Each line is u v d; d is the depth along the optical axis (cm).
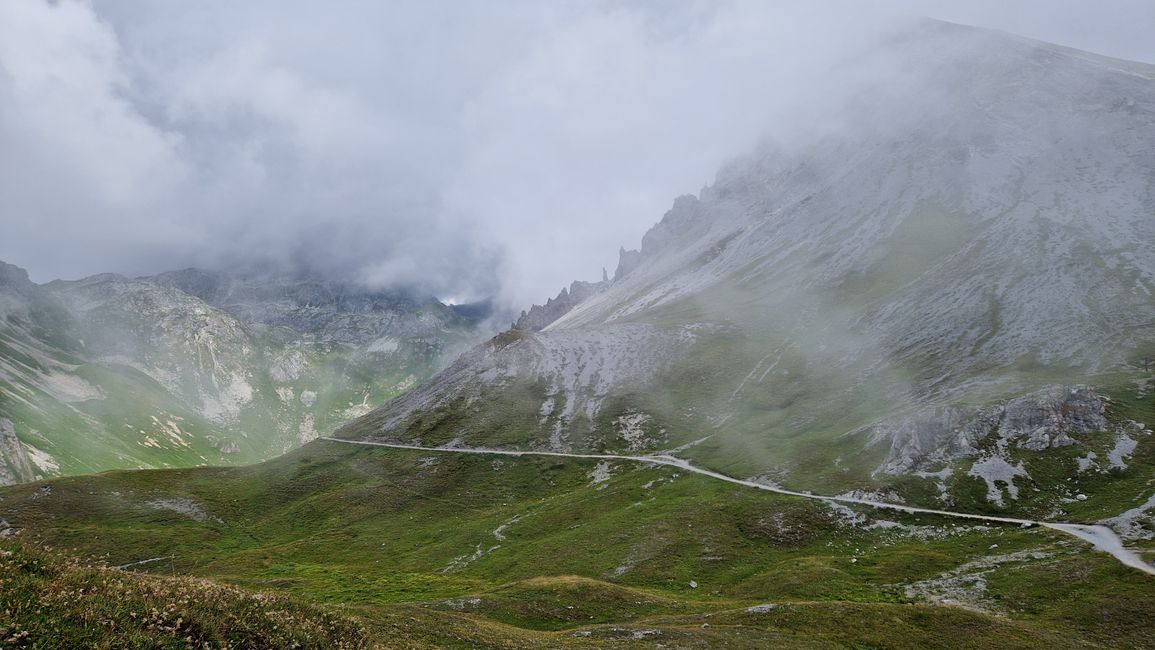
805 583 7619
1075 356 14938
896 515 10281
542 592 6844
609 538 10506
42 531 12750
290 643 1791
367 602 7331
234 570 11075
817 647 4856
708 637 4919
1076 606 6066
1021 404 12125
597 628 5234
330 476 18100
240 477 17912
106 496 15012
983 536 8931
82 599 1455
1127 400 12044
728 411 19738
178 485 16588
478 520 13700
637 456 17362
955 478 10988
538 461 18062
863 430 14112
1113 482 9906
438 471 17900
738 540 9988
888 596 6962
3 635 1209
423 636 3434
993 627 5503
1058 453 11012
